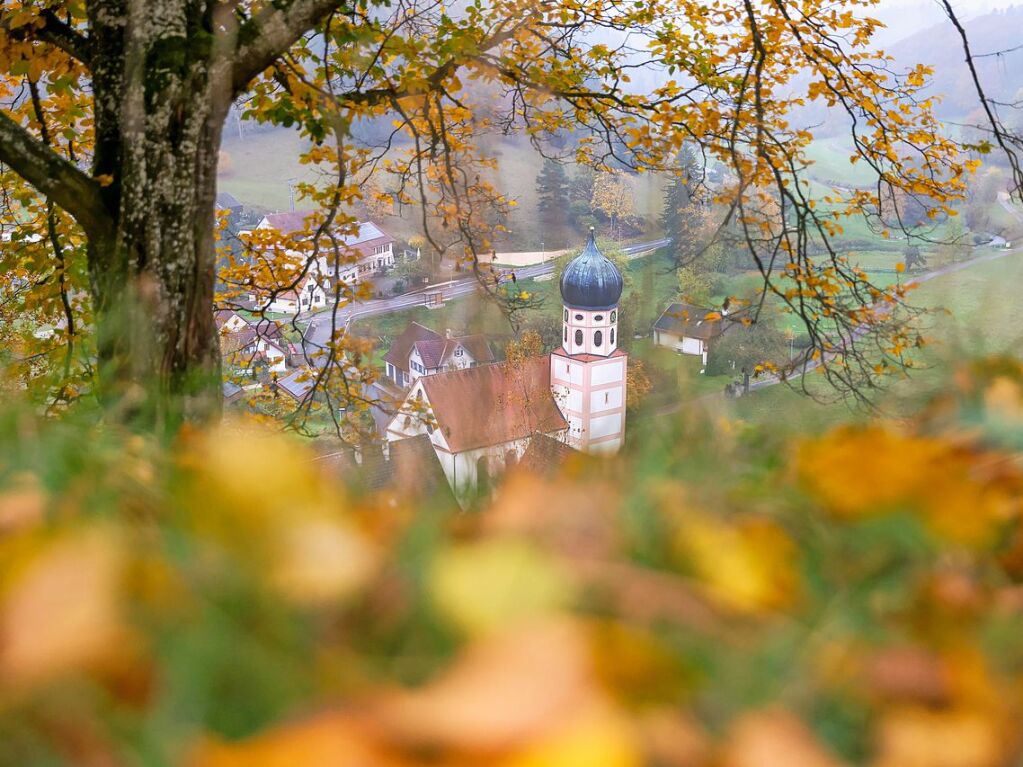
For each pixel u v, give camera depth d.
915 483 1.06
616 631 0.63
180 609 0.59
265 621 0.61
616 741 0.45
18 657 0.52
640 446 1.50
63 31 6.16
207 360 4.94
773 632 0.73
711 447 1.51
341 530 0.76
